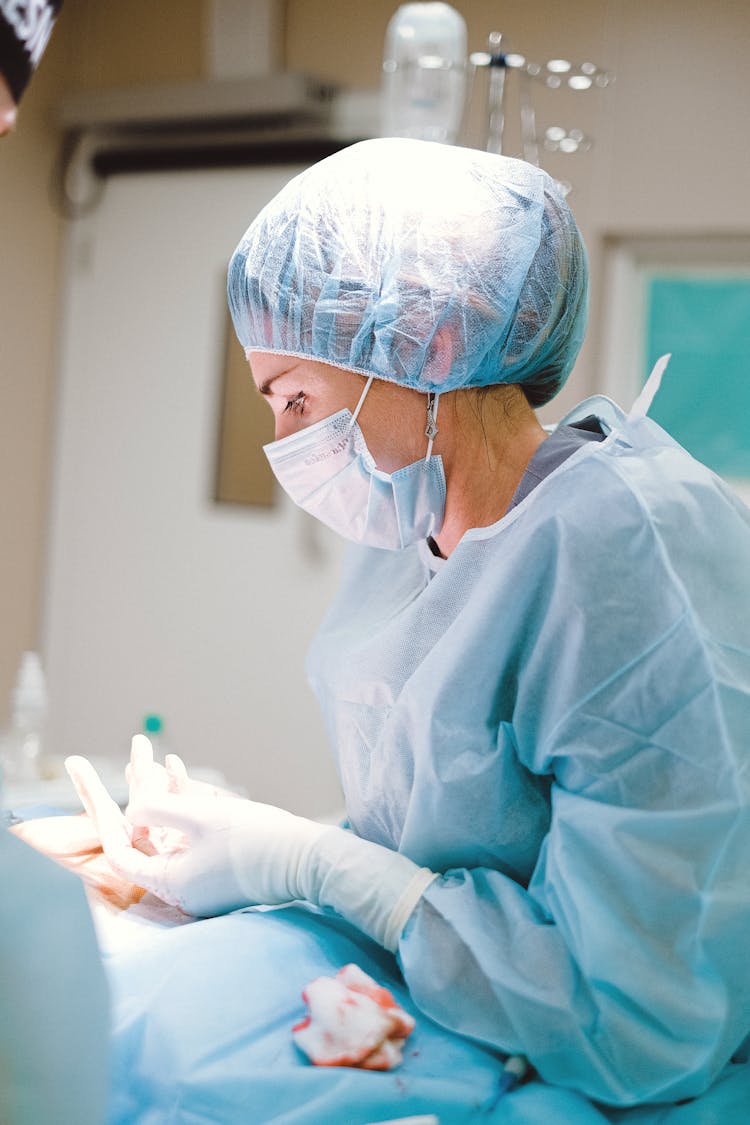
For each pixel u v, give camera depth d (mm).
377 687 1301
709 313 3215
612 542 1087
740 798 1037
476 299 1221
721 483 1201
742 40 2986
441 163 1271
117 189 3904
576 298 1302
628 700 1070
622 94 3119
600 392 3221
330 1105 974
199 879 1229
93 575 4023
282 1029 1054
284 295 1241
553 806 1117
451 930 1101
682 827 1038
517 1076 1043
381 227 1228
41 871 789
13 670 4055
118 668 3988
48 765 2207
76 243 3980
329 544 3572
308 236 1235
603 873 1061
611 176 3145
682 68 3053
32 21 845
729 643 1079
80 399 4027
